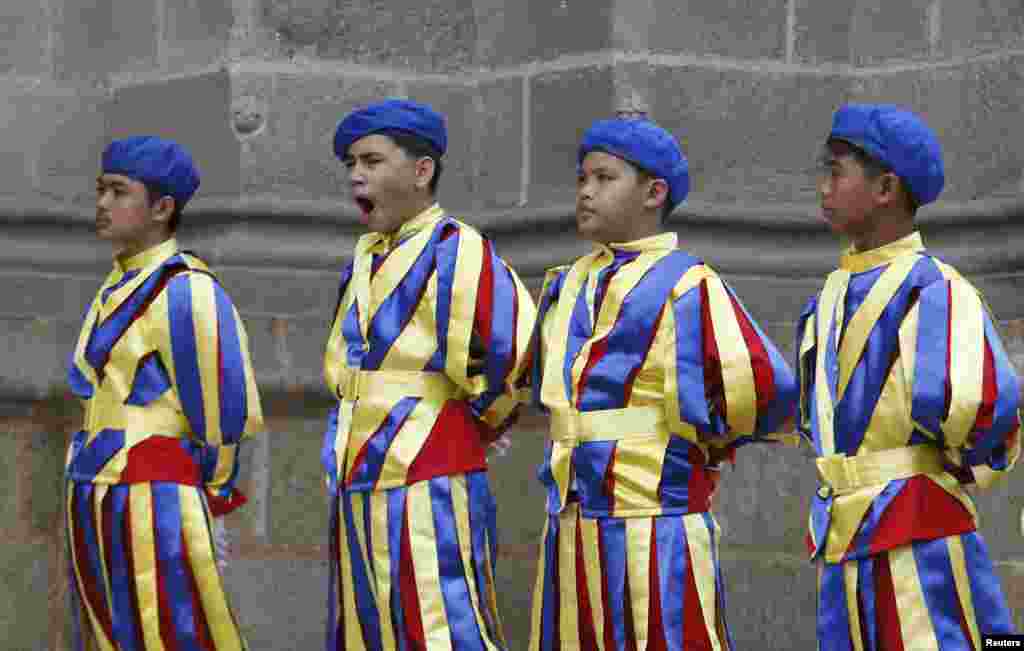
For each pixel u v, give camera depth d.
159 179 8.70
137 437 8.48
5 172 10.94
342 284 8.64
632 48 9.98
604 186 7.81
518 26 10.45
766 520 9.69
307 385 10.16
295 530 10.23
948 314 7.17
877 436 7.23
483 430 8.47
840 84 10.33
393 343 8.23
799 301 10.01
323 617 10.26
